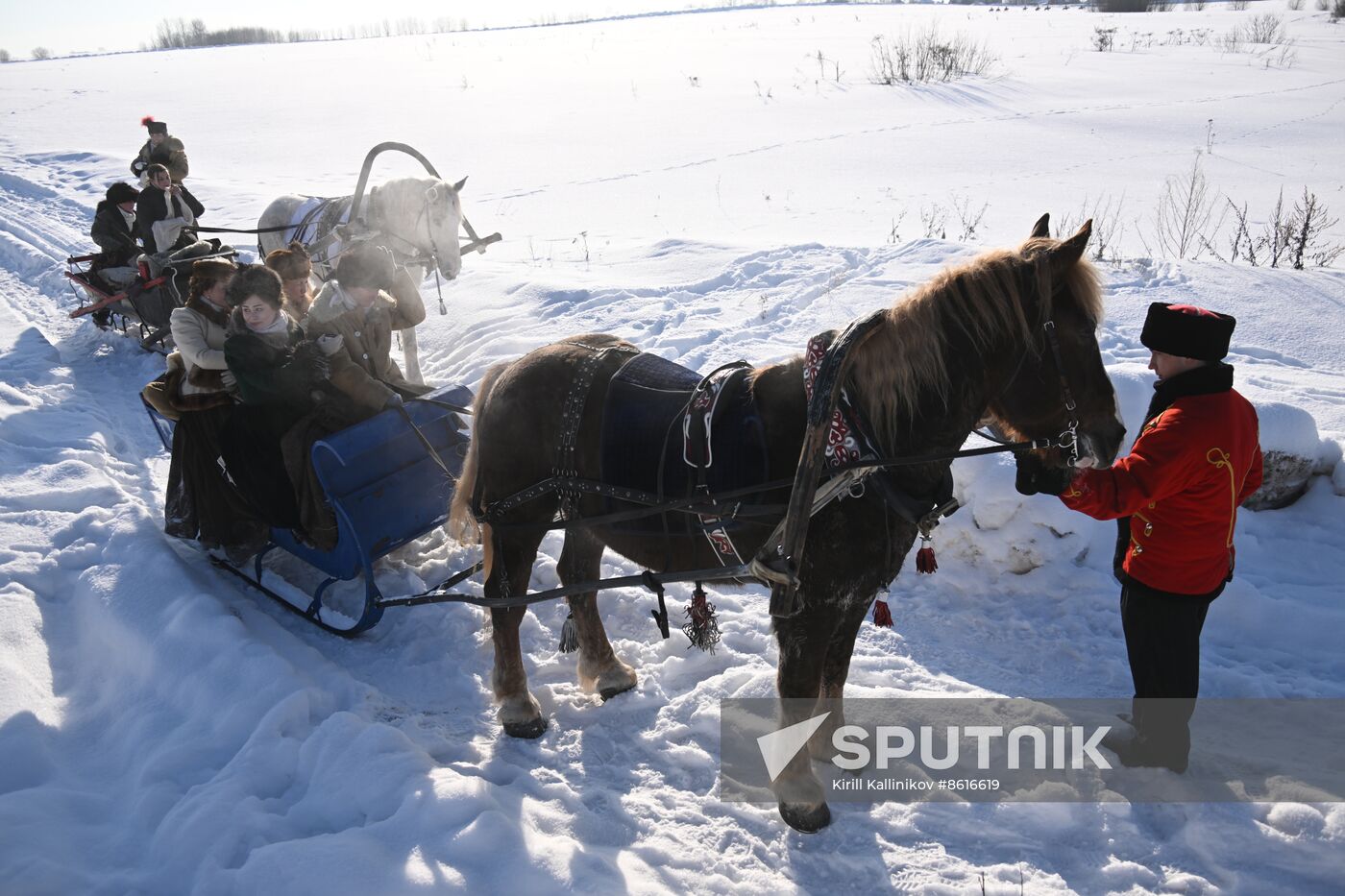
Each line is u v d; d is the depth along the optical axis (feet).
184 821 12.00
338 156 72.79
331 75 137.90
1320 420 19.69
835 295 29.01
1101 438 11.44
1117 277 28.76
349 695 15.10
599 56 139.54
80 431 25.63
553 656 16.88
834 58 116.47
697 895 11.51
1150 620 12.69
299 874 10.94
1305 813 11.89
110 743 14.52
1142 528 12.57
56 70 190.39
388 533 16.88
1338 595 16.29
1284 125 67.77
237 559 18.69
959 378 11.51
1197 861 11.77
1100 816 12.46
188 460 17.88
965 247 31.65
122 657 16.07
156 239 30.17
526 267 37.88
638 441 12.76
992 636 16.70
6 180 68.23
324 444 15.87
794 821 12.59
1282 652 15.71
